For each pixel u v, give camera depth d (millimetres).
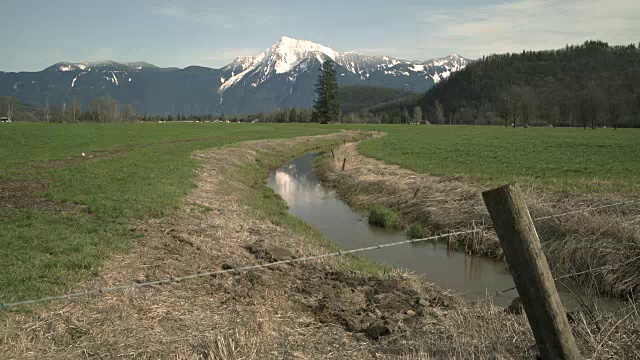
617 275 10414
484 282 11438
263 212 17078
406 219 17812
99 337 6195
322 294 8695
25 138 42438
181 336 6395
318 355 6184
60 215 12406
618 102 116312
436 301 8969
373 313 7883
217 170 25531
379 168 27625
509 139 56156
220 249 10828
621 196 14625
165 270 8953
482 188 17875
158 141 44375
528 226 4273
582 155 32812
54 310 6828
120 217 12641
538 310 4359
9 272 8047
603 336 5938
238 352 5930
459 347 6156
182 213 14086
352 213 19969
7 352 5629
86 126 74312
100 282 8055
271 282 8945
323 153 48156
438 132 81250
